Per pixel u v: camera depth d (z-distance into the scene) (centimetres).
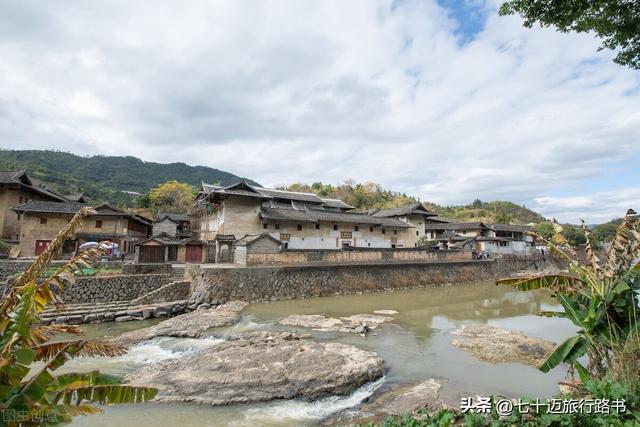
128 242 4000
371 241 5075
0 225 3697
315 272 3188
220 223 4159
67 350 541
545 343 1717
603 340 770
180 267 3092
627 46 842
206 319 2094
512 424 572
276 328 1969
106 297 2514
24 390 475
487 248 6116
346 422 995
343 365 1314
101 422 982
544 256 6212
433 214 6038
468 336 1867
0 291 2222
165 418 1008
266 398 1109
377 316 2336
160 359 1493
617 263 754
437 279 4112
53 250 584
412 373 1348
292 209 4728
